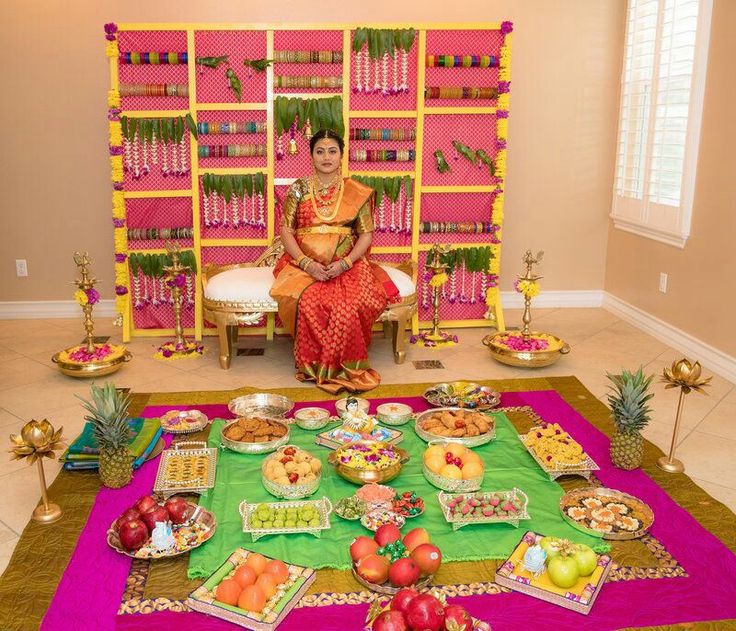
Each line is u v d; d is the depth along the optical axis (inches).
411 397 157.9
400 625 79.4
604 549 103.7
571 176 224.5
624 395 124.1
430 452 120.8
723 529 109.7
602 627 88.4
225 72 190.4
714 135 173.8
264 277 179.2
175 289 187.6
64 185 211.2
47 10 199.5
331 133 171.3
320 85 191.0
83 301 171.6
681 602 93.3
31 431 107.5
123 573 98.0
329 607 91.2
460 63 193.3
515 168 221.5
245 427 132.8
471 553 101.9
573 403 156.5
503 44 194.9
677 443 139.5
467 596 93.9
